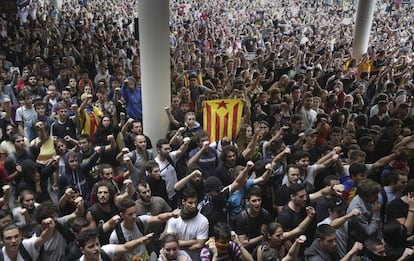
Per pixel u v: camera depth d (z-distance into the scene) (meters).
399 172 5.91
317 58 15.22
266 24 26.97
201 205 5.59
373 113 9.72
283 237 4.92
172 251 4.52
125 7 31.97
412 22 28.30
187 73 11.28
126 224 4.87
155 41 8.22
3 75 10.78
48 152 7.36
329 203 5.44
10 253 4.45
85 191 6.53
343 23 29.58
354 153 6.70
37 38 16.41
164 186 6.08
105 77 11.87
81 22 21.92
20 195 5.36
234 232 5.04
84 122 8.12
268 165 5.91
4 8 20.00
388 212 5.59
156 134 8.76
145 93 8.59
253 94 10.66
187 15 32.25
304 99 9.38
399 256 4.86
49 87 9.71
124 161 6.47
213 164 6.85
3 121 8.43
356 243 4.66
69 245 4.84
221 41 20.55
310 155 7.28
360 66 14.19
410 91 11.68
